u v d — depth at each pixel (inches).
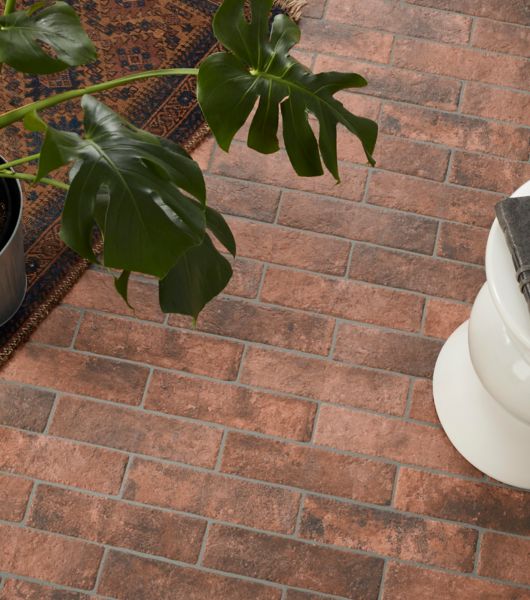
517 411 57.9
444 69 88.5
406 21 90.0
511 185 84.9
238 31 47.9
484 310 56.6
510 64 89.7
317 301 78.9
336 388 76.4
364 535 72.5
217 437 74.3
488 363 56.6
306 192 82.4
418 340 78.6
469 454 73.4
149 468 73.0
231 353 76.7
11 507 70.9
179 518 71.9
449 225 82.6
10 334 74.6
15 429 72.8
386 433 75.5
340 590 71.0
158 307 77.5
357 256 80.6
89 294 77.0
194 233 44.1
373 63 87.9
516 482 72.9
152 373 75.5
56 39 48.2
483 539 73.0
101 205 44.7
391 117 85.9
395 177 83.7
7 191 64.4
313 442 74.8
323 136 50.5
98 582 69.8
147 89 84.2
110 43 85.7
